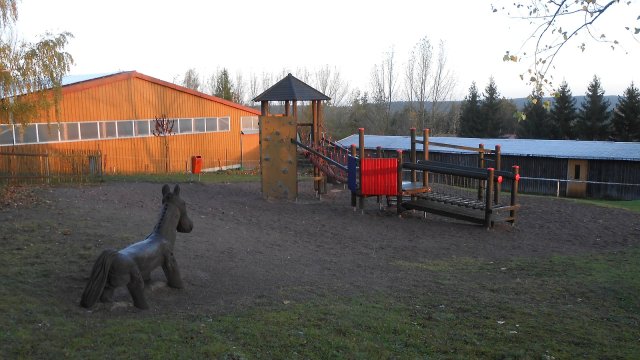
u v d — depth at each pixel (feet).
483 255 36.35
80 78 94.38
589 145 114.32
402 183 53.36
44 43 55.01
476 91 233.96
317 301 23.97
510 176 46.09
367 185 50.72
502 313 23.27
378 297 25.30
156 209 44.83
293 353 17.93
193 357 16.99
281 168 56.44
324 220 47.09
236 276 27.55
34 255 27.22
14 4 52.95
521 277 30.22
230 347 17.87
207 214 45.34
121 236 32.45
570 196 107.34
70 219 36.35
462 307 24.04
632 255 36.37
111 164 91.91
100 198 47.26
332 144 67.77
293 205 53.98
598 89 208.64
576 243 41.01
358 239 40.42
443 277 29.89
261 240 37.35
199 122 110.11
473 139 133.39
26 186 52.85
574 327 21.62
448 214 47.78
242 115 120.67
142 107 97.45
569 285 28.25
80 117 85.76
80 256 27.63
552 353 18.92
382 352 18.45
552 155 107.34
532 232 44.68
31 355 16.34
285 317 21.29
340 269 31.01
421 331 20.71
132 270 21.15
